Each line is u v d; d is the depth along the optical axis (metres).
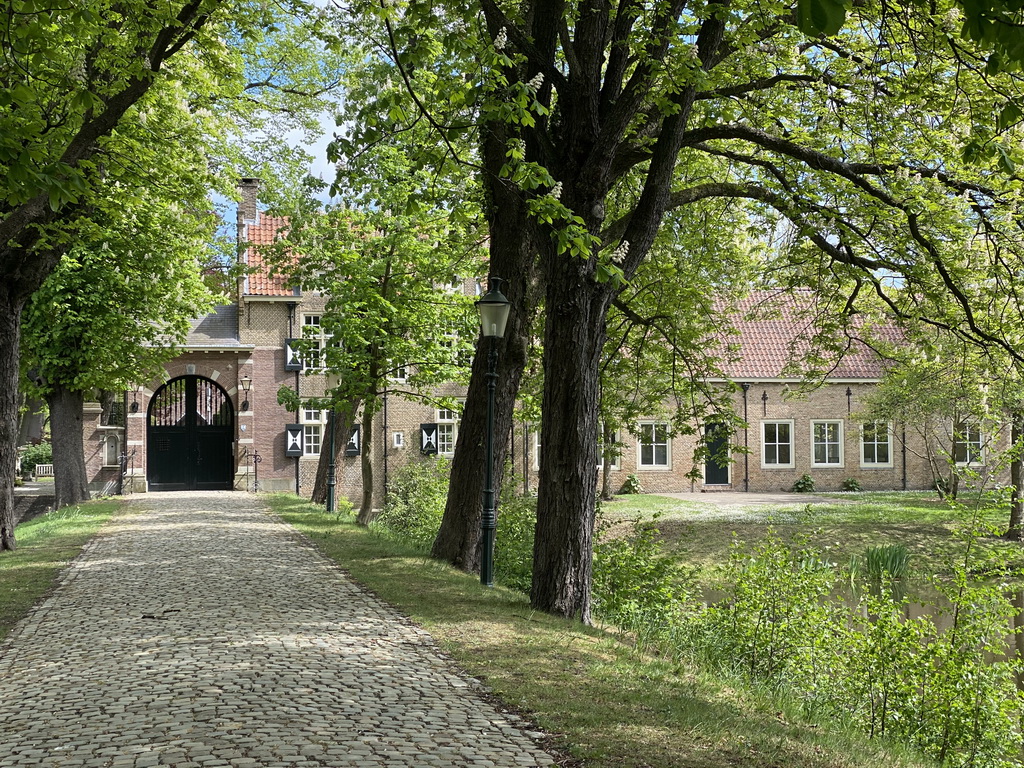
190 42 14.35
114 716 5.77
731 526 26.67
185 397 34.09
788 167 12.06
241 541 15.80
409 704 6.04
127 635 8.30
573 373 9.94
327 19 11.11
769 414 38.09
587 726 5.66
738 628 9.85
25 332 25.05
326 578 11.67
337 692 6.28
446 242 17.75
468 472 13.60
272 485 33.47
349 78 18.09
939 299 12.45
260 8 12.02
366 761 4.88
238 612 9.34
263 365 33.66
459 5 8.99
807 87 11.95
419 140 11.85
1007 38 3.51
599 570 13.12
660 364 17.06
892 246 12.33
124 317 24.67
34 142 6.41
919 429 28.78
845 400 38.41
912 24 9.73
